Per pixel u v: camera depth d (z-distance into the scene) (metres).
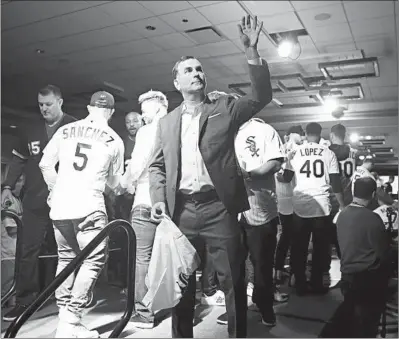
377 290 2.17
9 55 3.25
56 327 2.46
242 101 2.03
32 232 2.75
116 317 2.53
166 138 2.12
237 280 2.06
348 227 2.19
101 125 2.46
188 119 2.13
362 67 2.94
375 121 3.21
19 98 3.21
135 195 2.54
